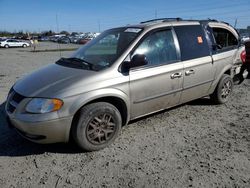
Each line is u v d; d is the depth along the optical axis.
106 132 3.91
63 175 3.30
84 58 4.46
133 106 4.18
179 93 4.76
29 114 3.50
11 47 44.78
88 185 3.10
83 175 3.29
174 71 4.54
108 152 3.84
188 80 4.83
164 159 3.62
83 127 3.68
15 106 3.68
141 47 4.25
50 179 3.22
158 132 4.49
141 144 4.07
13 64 16.06
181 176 3.22
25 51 33.25
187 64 4.76
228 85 5.91
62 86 3.62
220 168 3.38
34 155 3.79
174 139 4.23
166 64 4.47
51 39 74.62
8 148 4.01
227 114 5.32
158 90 4.39
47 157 3.73
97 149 3.88
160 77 4.36
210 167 3.40
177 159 3.61
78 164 3.54
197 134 4.41
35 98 3.54
